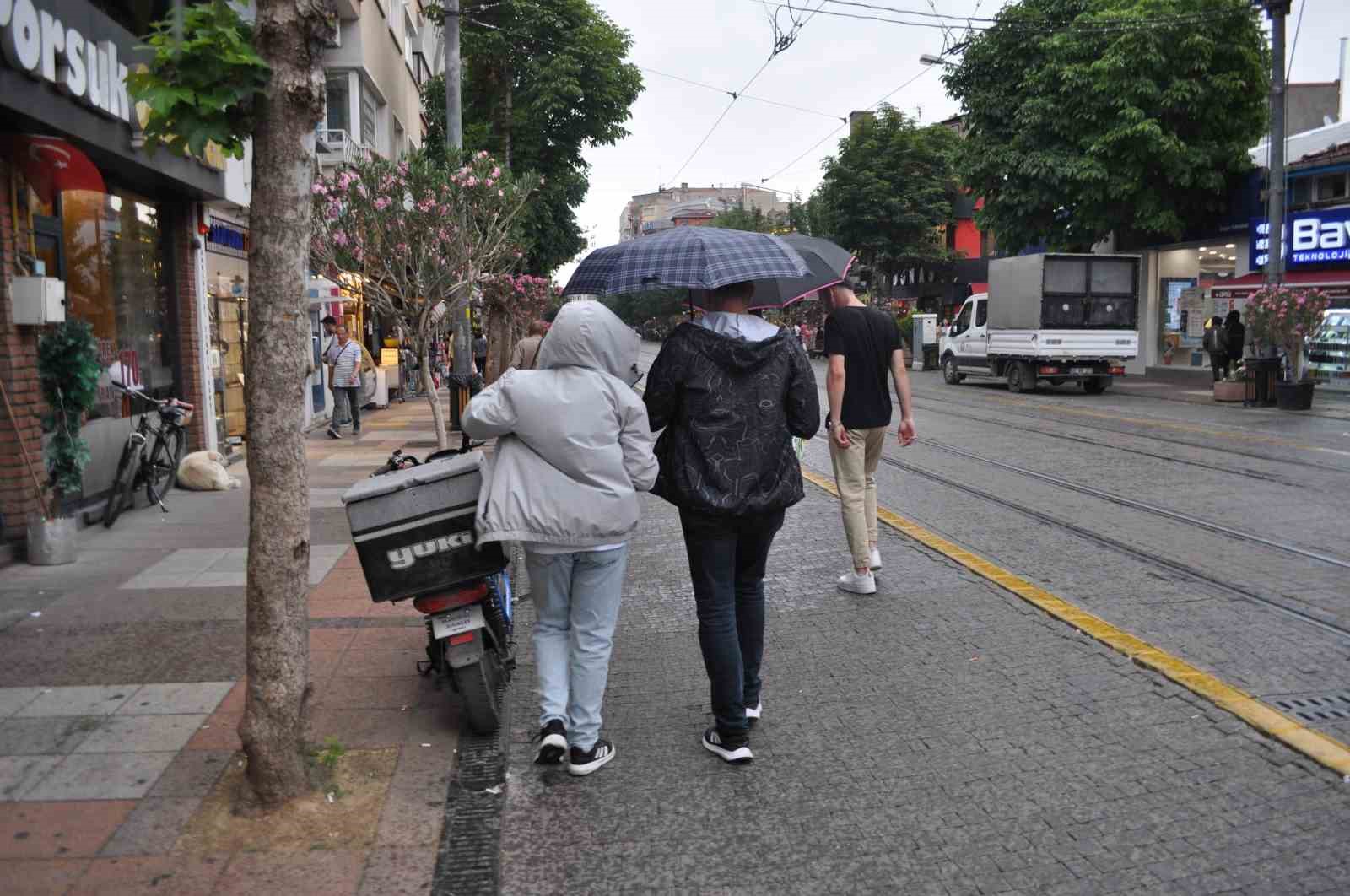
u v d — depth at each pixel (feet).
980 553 24.50
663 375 13.71
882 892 10.79
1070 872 11.03
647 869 11.36
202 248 40.60
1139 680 16.22
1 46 22.49
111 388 32.91
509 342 61.52
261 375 11.87
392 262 32.04
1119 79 81.56
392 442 52.03
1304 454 40.11
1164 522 27.63
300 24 11.55
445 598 14.23
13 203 25.59
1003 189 91.40
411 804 12.60
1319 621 18.74
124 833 11.71
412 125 100.53
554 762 13.62
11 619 19.81
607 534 13.16
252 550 12.14
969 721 14.99
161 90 11.44
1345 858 11.07
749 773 13.65
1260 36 82.43
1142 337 101.04
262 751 12.26
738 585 14.84
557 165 102.27
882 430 21.66
